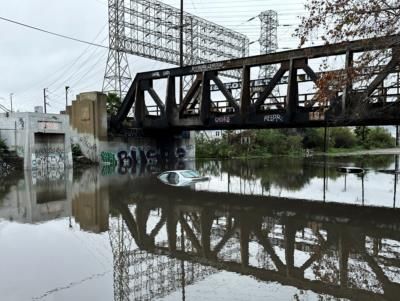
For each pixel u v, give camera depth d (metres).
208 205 15.73
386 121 20.19
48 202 16.70
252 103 26.66
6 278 7.17
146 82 33.47
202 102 28.30
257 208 15.06
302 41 8.25
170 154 43.19
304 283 6.89
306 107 22.64
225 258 8.56
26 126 31.75
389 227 11.63
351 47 12.18
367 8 7.58
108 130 37.62
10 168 31.55
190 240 10.23
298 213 14.01
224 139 64.25
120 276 7.28
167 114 31.25
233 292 6.43
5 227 11.80
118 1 41.75
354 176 27.81
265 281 6.99
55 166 33.72
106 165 36.75
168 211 14.44
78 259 8.40
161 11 46.38
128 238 10.42
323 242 9.90
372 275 7.31
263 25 55.56
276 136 74.38
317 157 61.16
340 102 20.38
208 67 28.09
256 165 41.44
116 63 42.81
